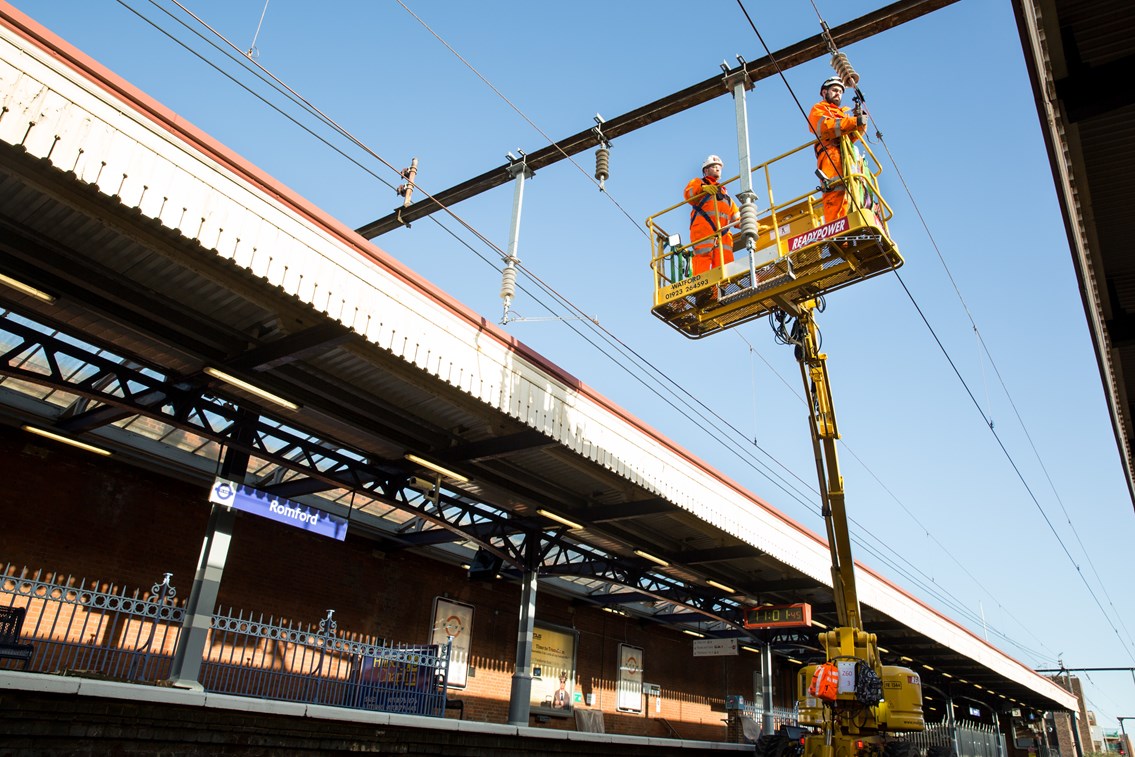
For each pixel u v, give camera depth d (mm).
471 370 11922
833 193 12625
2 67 7285
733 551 19844
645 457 15406
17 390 13031
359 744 10734
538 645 22797
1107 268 12070
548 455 14758
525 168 11758
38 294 9344
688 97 10664
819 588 23375
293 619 16484
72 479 13766
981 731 40156
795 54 10109
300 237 9773
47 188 8273
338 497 17703
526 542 17438
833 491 14883
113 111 8078
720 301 13359
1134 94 8641
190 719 9016
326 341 10383
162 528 14875
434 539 18141
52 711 7973
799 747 16781
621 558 20938
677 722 27594
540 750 13711
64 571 13297
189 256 9484
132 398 11500
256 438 12898
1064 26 8500
